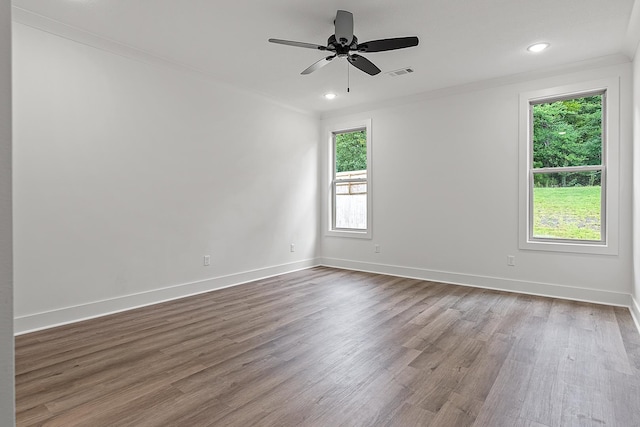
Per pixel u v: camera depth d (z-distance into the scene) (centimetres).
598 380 222
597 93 396
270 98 522
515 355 258
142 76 377
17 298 298
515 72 425
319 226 617
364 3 283
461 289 450
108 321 331
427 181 505
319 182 615
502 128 446
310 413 188
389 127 539
